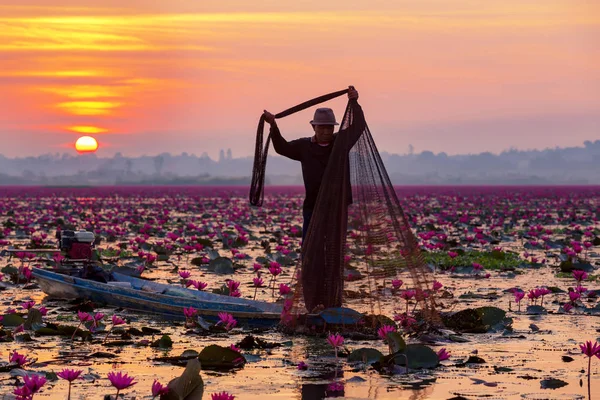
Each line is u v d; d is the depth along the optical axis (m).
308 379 7.45
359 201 10.05
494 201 65.62
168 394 6.02
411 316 9.91
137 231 28.23
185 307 10.51
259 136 10.54
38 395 6.75
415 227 30.47
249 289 13.80
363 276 9.95
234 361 7.91
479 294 13.20
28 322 9.80
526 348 8.96
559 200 69.69
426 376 7.59
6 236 25.92
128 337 9.35
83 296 11.94
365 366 8.01
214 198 77.25
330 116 10.54
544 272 16.77
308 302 9.91
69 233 13.20
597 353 6.96
